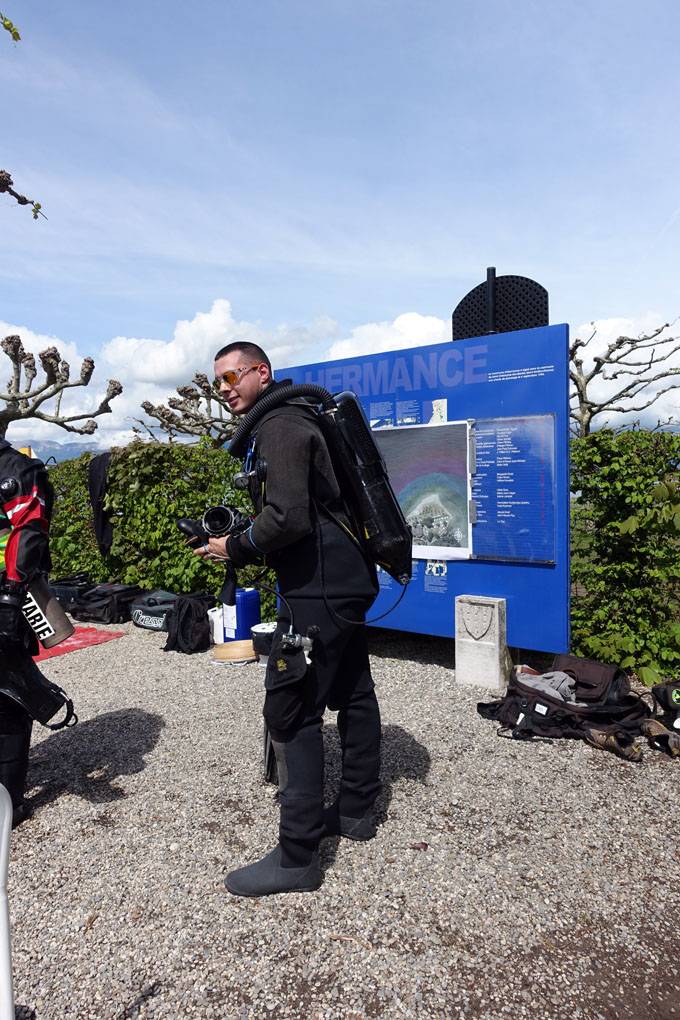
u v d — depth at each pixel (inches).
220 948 81.8
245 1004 72.9
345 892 92.0
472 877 95.0
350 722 102.7
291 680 87.4
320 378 223.8
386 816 112.1
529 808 114.6
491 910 87.9
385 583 209.3
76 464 331.9
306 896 91.4
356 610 93.3
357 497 93.9
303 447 87.6
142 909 90.0
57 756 140.7
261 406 93.0
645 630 182.9
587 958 79.1
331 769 130.0
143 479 286.8
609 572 187.5
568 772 128.2
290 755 91.2
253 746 142.9
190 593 266.2
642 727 142.2
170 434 564.4
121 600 276.5
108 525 300.7
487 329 201.0
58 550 330.6
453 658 212.8
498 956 79.5
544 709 146.3
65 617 112.2
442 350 194.5
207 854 102.8
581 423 404.2
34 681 109.3
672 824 109.3
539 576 179.2
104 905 91.1
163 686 188.2
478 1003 72.4
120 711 167.8
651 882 93.8
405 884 93.6
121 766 134.7
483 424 186.2
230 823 111.7
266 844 105.0
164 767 133.6
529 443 178.5
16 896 94.0
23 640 107.3
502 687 180.2
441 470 194.9
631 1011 71.2
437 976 76.3
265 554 91.9
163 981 76.7
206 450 287.1
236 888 92.0
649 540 182.9
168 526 275.7
